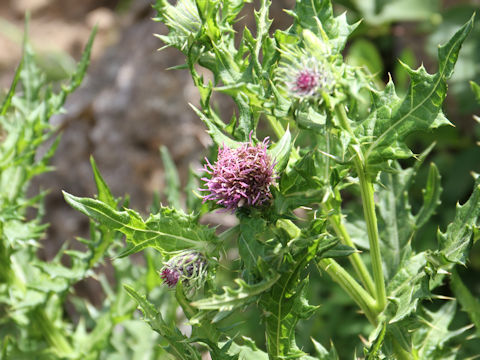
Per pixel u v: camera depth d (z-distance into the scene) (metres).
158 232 0.39
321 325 0.73
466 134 0.90
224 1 0.42
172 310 0.60
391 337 0.44
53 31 1.96
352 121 0.40
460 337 0.64
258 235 0.38
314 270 0.77
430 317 0.49
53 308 0.58
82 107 1.01
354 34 0.91
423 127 0.39
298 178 0.39
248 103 0.41
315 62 0.38
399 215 0.48
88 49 0.55
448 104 0.92
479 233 0.39
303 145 0.67
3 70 1.75
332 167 0.40
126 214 0.39
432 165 0.48
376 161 0.39
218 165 0.39
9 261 0.55
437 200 0.48
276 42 0.41
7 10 2.12
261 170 0.39
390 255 0.48
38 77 0.58
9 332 0.60
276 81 0.41
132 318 0.63
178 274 0.39
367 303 0.43
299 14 0.41
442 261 0.40
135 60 1.03
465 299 0.49
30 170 0.55
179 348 0.41
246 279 0.38
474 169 0.81
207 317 0.38
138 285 0.58
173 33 0.42
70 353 0.58
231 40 0.43
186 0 0.42
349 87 0.37
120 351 0.62
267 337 0.40
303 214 0.78
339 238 0.39
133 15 1.16
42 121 0.55
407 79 0.92
